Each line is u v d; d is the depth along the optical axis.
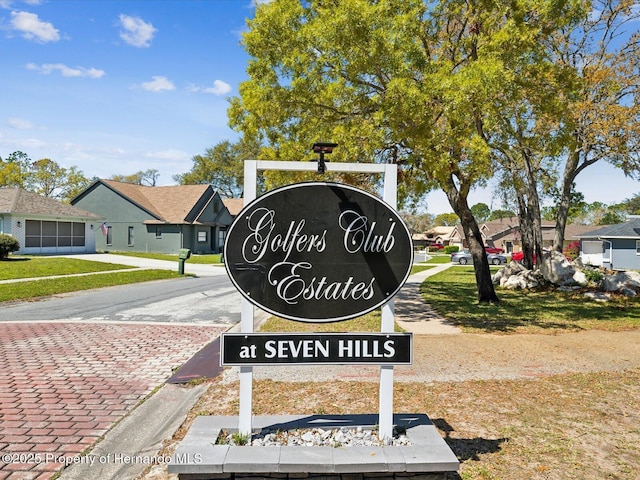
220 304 12.68
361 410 4.68
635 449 3.88
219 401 4.99
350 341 3.59
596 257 36.34
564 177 20.16
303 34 10.09
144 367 6.39
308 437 3.54
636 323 9.80
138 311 11.38
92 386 5.54
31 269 19.08
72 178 54.59
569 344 7.79
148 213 35.38
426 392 5.30
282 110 10.80
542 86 10.62
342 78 10.58
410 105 9.05
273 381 5.73
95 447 3.92
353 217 3.69
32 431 4.24
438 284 18.22
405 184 12.42
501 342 7.93
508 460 3.66
